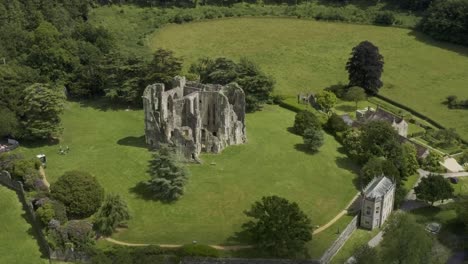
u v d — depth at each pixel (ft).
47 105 630.33
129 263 423.64
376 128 621.31
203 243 470.39
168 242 469.98
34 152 627.05
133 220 501.56
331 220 512.22
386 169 562.66
